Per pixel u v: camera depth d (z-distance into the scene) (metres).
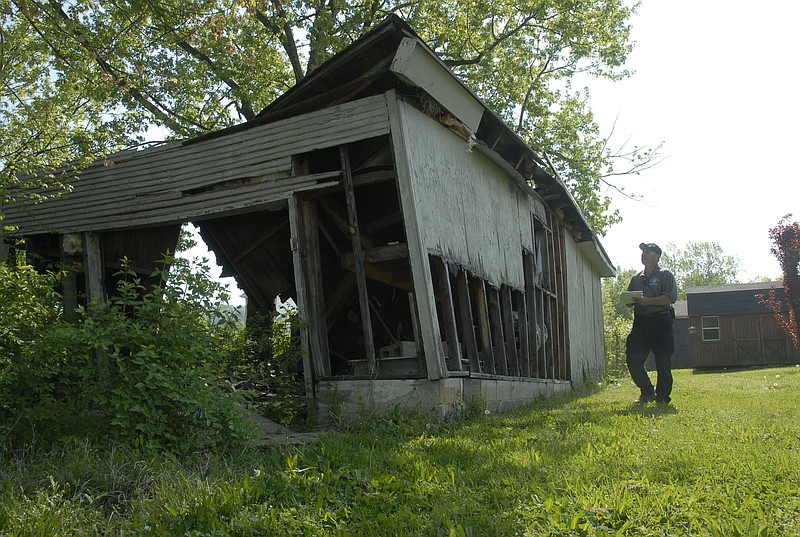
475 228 10.37
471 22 21.17
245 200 9.23
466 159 10.34
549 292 15.09
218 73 18.72
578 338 19.38
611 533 3.30
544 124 24.58
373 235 11.80
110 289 11.20
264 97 20.84
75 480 4.24
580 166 24.16
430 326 7.93
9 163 9.39
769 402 9.55
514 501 3.87
